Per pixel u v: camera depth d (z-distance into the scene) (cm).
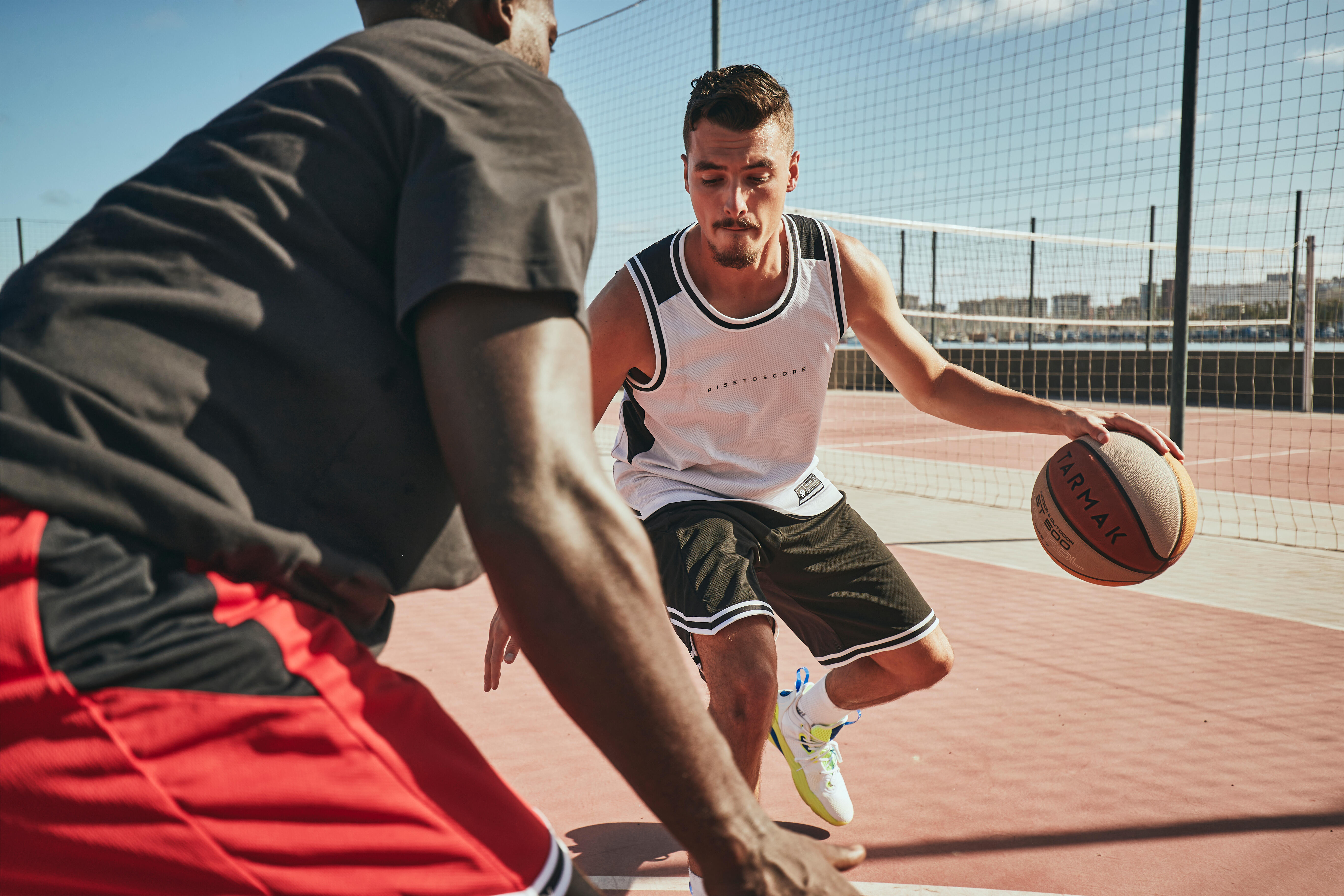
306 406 83
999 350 2034
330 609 89
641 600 75
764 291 228
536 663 74
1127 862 224
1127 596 488
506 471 73
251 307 81
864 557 234
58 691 74
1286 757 287
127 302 79
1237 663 379
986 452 1266
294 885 77
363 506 87
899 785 270
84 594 75
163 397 78
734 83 209
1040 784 270
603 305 231
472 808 83
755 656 190
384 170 85
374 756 80
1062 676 363
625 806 258
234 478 81
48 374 77
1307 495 873
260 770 77
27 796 77
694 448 238
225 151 85
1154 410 1766
